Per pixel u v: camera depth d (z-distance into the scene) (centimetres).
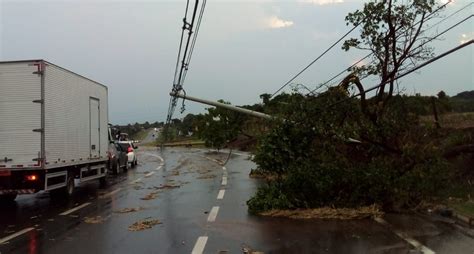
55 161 1403
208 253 765
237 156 3894
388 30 1463
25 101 1329
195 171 2494
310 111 1215
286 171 1189
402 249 761
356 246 785
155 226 1004
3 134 1327
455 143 1435
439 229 900
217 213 1145
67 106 1511
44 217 1158
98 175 1853
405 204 1086
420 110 1474
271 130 1234
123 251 789
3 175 1317
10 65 1330
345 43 1500
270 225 976
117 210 1240
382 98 1412
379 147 1220
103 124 1930
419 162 1119
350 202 1104
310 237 857
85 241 870
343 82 1430
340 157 1162
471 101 2303
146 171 2614
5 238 913
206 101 2119
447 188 1196
